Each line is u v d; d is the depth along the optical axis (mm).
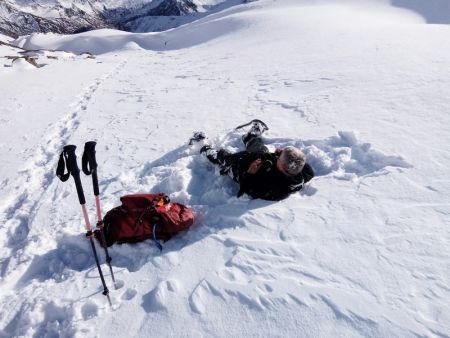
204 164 5719
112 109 10305
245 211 4219
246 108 8422
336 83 9055
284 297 2982
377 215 3740
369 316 2709
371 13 76500
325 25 32219
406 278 2975
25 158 7379
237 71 14109
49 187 5867
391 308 2738
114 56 36281
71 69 19719
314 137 5914
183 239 3967
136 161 6379
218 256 3572
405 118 6000
